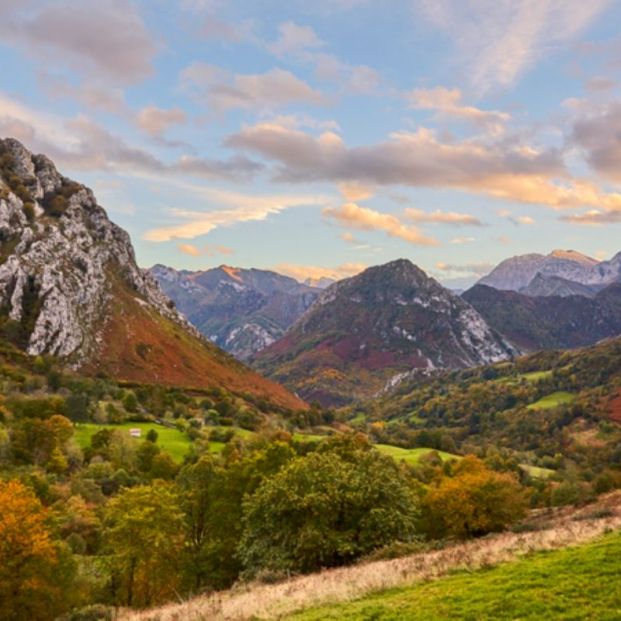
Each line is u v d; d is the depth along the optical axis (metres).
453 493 68.00
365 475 44.25
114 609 35.69
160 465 118.56
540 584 20.83
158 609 30.11
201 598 31.77
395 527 42.03
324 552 39.28
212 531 52.91
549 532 32.56
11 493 46.06
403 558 32.88
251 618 21.83
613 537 27.34
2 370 186.75
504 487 69.44
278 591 26.45
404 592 22.95
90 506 92.69
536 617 17.42
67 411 153.25
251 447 138.62
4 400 150.88
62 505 85.50
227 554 50.28
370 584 24.64
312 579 29.78
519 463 182.50
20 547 41.44
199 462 54.56
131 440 136.62
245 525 49.28
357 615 20.06
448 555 29.98
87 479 106.69
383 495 43.38
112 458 127.31
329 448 83.50
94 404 170.38
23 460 119.00
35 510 48.09
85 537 74.44
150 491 51.22
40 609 42.97
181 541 50.38
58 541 49.41
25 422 124.38
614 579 20.12
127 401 186.38
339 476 43.84
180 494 53.69
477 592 20.86
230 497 53.56
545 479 153.88
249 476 54.97
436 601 20.47
